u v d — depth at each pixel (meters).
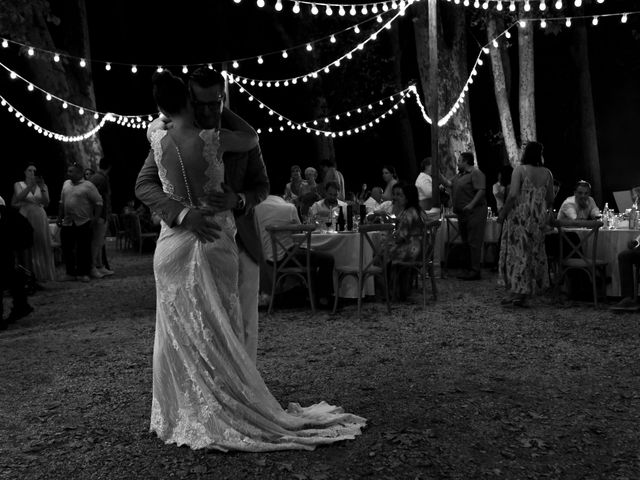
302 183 11.89
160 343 3.62
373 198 12.00
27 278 9.01
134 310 8.05
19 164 22.50
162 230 3.64
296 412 4.00
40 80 16.69
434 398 4.37
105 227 11.55
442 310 7.55
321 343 6.02
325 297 7.86
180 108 3.51
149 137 3.61
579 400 4.31
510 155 16.47
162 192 3.56
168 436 3.65
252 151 3.77
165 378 3.63
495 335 6.24
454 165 16.30
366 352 5.67
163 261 3.54
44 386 4.88
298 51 19.56
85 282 10.73
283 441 3.54
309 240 7.35
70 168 10.82
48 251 10.49
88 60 17.52
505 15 16.22
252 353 3.86
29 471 3.35
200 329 3.52
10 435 3.87
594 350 5.62
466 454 3.46
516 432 3.75
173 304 3.54
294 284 7.79
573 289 8.23
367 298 8.41
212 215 3.54
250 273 3.82
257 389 3.62
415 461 3.37
